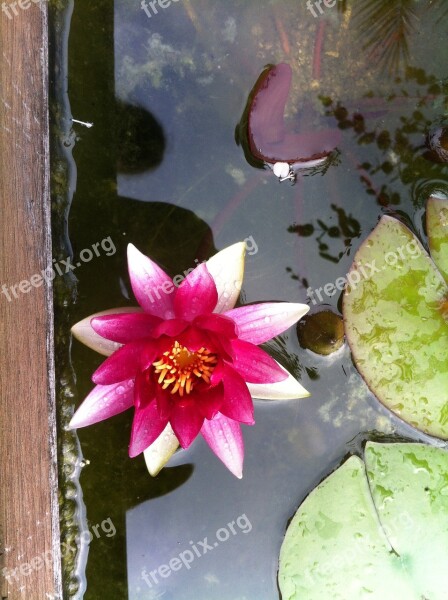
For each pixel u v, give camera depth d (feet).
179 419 1.00
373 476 1.18
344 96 1.24
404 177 1.23
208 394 1.00
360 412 1.22
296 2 1.23
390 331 1.18
